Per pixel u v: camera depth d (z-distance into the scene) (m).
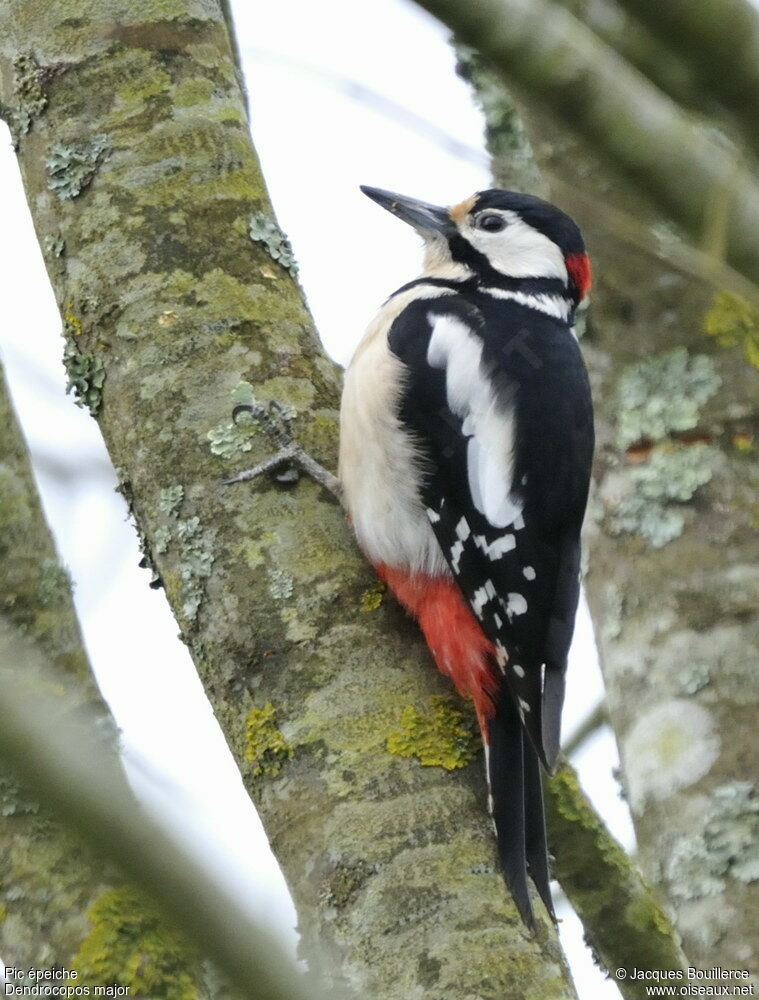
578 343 10.09
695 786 8.98
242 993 5.31
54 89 8.98
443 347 9.85
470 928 6.87
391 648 7.88
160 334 8.44
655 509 9.50
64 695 8.09
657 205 6.86
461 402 9.65
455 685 8.12
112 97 8.94
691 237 6.95
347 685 7.66
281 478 8.26
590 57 6.57
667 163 6.70
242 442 8.24
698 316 9.66
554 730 8.49
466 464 9.51
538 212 11.00
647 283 9.75
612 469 9.71
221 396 8.32
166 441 8.27
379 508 8.48
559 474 9.59
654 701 9.24
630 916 8.84
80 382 8.56
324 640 7.79
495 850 7.20
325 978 6.90
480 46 6.59
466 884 7.02
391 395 9.71
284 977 5.33
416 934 6.86
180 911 5.26
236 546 8.02
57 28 9.08
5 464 8.66
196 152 8.84
